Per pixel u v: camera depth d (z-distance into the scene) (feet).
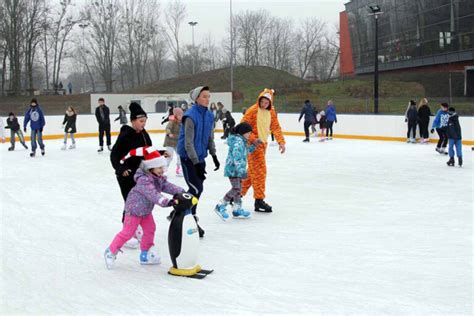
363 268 16.62
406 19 139.95
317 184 33.78
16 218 24.31
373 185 33.35
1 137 65.10
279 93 145.59
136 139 18.10
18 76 167.32
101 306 13.50
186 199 15.72
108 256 16.61
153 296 14.20
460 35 120.98
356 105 87.92
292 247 19.16
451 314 12.82
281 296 14.12
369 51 160.04
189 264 15.98
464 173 38.47
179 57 232.12
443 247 19.11
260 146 24.64
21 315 12.94
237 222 23.24
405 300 13.79
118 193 31.12
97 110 56.03
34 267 16.92
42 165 44.78
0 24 167.02
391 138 68.64
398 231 21.54
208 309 13.23
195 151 20.08
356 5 164.66
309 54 250.37
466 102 81.71
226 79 187.83
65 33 185.78
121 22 203.92
